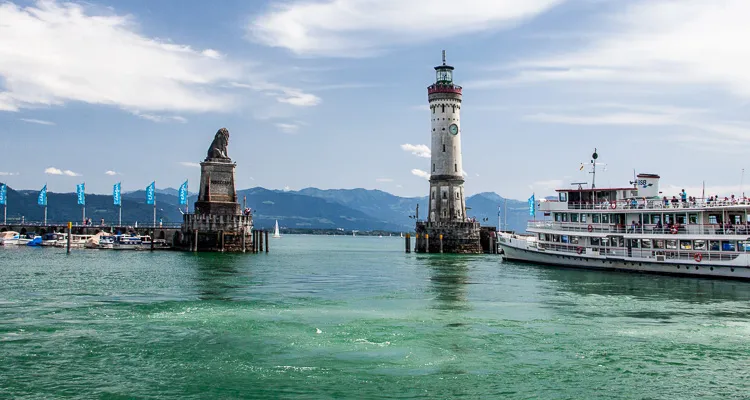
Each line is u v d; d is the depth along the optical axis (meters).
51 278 90.06
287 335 50.44
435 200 175.00
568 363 43.41
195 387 37.66
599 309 64.19
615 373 41.34
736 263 87.12
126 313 59.62
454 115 174.62
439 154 174.38
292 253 192.88
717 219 93.38
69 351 45.00
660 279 91.69
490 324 55.75
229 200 161.88
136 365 41.84
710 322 57.25
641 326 55.34
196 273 100.81
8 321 55.31
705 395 37.47
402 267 121.00
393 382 38.94
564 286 83.81
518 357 44.72
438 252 171.75
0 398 35.38
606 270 104.50
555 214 116.44
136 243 174.62
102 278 90.88
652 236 97.38
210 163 160.12
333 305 66.00
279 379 39.22
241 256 149.25
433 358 44.16
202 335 50.28
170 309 62.06
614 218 105.81
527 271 107.44
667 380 40.03
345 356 44.38
